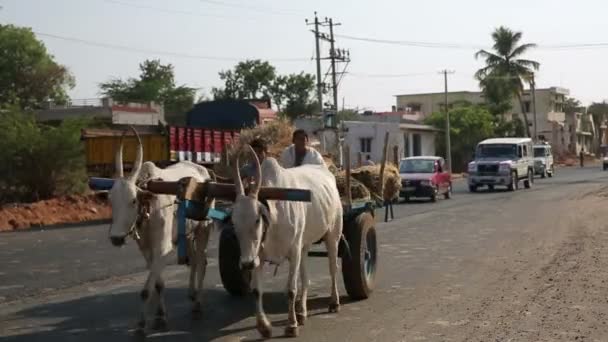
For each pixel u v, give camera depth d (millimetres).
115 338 7859
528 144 38125
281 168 8000
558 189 35031
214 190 7883
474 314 8680
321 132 36219
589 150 113312
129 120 50188
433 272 11852
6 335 8047
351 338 7652
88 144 25203
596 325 8070
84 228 21250
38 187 28500
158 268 7684
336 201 8781
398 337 7668
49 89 56750
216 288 10867
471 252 14141
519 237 16328
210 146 25234
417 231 18156
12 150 27609
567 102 104562
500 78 68062
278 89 75438
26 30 56562
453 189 38438
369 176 10820
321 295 10102
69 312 9234
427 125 61844
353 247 9484
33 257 14547
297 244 7777
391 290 10352
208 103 27141
